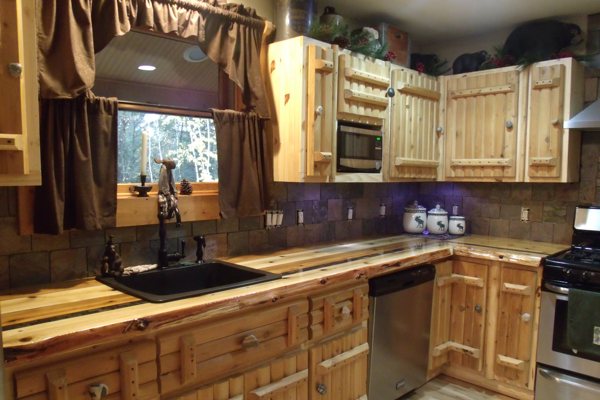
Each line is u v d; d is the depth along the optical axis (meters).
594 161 2.90
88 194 1.73
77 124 1.71
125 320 1.34
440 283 2.80
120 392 1.38
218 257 2.36
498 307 2.74
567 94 2.70
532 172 2.85
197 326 1.56
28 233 1.66
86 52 1.67
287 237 2.74
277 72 2.39
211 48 2.16
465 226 3.47
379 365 2.38
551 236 3.09
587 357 2.38
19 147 1.31
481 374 2.84
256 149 2.35
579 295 2.32
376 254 2.53
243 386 1.72
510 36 3.06
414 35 3.44
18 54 1.30
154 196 2.02
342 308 2.12
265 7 2.51
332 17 2.56
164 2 1.96
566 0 2.68
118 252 1.97
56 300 1.54
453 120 3.17
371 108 2.66
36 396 1.21
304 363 1.97
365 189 3.29
